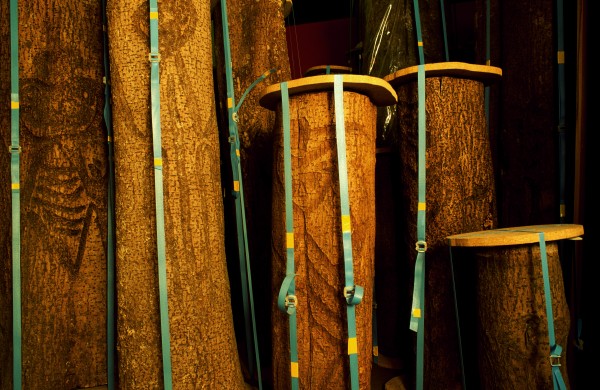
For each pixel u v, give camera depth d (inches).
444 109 61.5
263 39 78.4
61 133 59.3
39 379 57.0
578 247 69.4
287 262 50.3
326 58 141.0
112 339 57.0
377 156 79.4
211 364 52.8
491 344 53.0
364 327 54.2
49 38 59.1
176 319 50.9
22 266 56.5
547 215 74.9
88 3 62.2
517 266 50.7
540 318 50.2
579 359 68.2
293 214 53.6
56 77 59.5
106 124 58.1
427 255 62.6
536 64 76.7
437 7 90.6
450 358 62.3
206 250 53.7
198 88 54.4
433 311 62.5
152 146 51.6
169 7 52.6
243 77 78.0
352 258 50.7
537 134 76.3
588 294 67.8
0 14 57.8
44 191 58.0
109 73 57.9
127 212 51.5
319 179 52.4
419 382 56.6
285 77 79.4
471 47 122.5
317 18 159.0
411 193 64.4
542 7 76.3
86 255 60.6
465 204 62.1
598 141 67.6
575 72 72.3
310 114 52.7
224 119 78.5
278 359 56.3
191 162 53.1
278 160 56.3
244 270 63.6
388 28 89.8
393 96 56.6
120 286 51.8
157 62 50.5
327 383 52.5
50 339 57.9
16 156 51.6
